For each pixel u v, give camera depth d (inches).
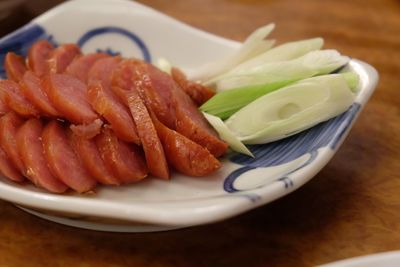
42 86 13.1
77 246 11.8
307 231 12.0
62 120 13.0
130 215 10.5
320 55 14.3
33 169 11.9
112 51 17.5
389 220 12.2
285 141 13.3
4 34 18.4
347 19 19.7
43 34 17.0
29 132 12.4
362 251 11.5
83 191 12.1
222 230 12.1
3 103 13.2
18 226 12.3
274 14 20.2
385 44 18.2
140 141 12.6
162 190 12.6
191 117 13.4
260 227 12.1
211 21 19.8
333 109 12.8
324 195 12.8
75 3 17.5
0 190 11.4
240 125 13.7
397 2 20.7
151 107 13.5
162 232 12.1
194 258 11.5
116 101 13.1
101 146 12.5
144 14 17.5
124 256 11.6
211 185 12.6
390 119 15.0
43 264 11.5
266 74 14.3
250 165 13.0
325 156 11.8
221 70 15.8
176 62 17.2
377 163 13.7
